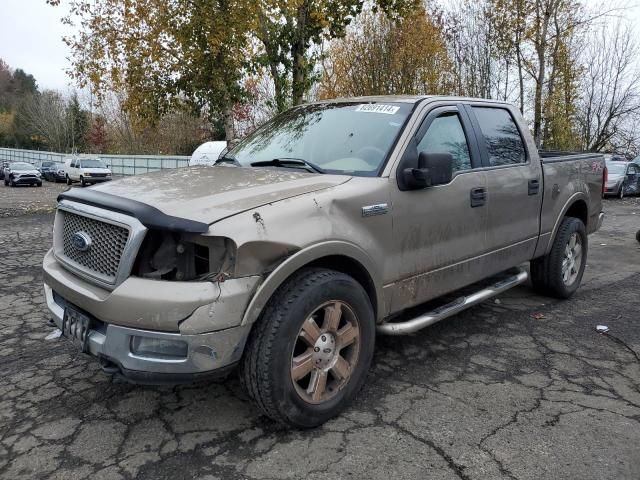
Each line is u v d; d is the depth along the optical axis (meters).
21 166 32.53
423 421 3.02
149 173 3.54
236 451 2.71
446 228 3.69
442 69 21.62
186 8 11.30
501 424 3.00
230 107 13.12
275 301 2.69
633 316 4.96
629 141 33.12
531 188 4.57
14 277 6.35
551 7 20.61
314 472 2.54
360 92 19.36
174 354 2.46
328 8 11.80
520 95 22.94
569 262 5.41
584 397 3.34
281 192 2.89
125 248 2.53
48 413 3.10
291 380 2.73
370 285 3.20
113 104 53.06
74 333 2.79
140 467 2.58
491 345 4.21
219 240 2.50
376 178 3.26
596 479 2.51
